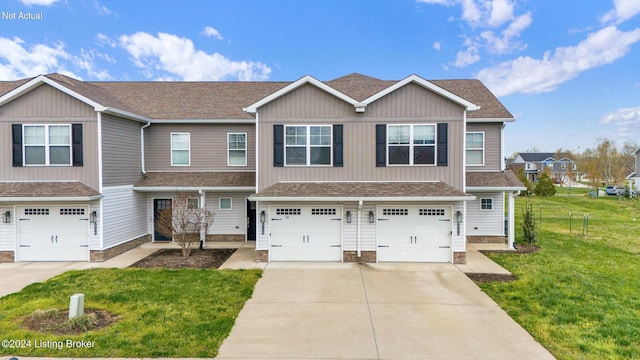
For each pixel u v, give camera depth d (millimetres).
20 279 10406
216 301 8422
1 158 12742
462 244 12172
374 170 12578
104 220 12852
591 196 43938
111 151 13359
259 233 12539
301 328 7039
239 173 15891
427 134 12477
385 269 11523
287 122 12633
